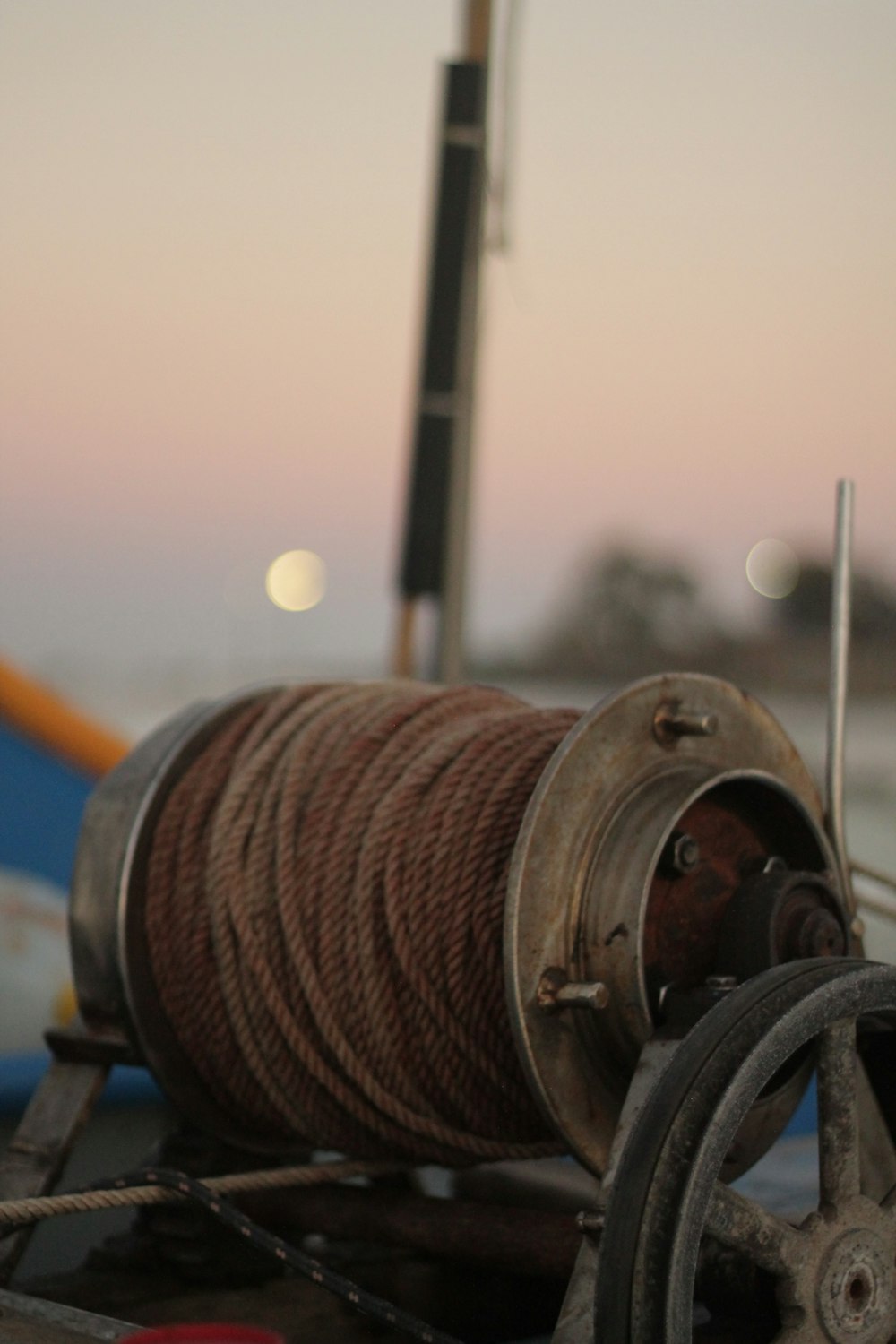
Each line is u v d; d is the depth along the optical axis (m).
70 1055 3.15
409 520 6.92
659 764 2.71
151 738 3.24
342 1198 3.02
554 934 2.54
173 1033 3.11
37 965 5.93
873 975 2.37
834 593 3.09
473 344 6.86
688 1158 2.11
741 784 2.76
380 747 3.01
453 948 2.71
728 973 2.63
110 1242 3.19
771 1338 2.52
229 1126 3.22
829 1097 2.34
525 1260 2.79
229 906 2.96
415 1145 2.99
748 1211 2.21
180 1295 2.96
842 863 3.02
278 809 2.98
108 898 3.08
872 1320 2.35
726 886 2.72
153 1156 3.24
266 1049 2.97
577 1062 2.57
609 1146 2.61
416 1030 2.81
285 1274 3.11
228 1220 2.62
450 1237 2.86
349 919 2.85
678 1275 2.08
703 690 2.82
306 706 3.19
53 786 6.07
